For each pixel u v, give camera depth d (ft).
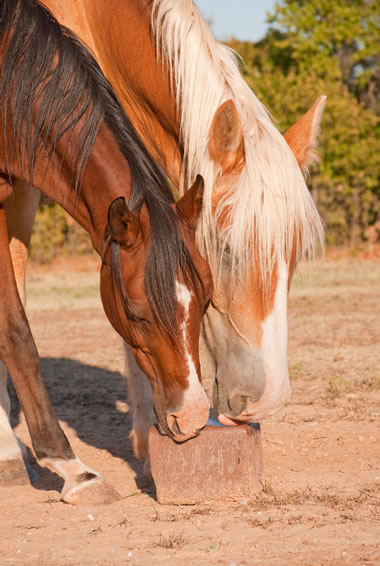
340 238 106.93
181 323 14.02
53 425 17.01
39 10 16.63
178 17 17.33
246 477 16.35
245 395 14.98
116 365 36.47
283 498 16.40
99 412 27.25
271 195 14.64
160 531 14.66
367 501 16.21
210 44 17.33
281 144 15.38
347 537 13.88
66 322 52.29
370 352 36.86
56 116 15.84
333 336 42.47
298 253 15.26
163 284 13.79
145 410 20.02
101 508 16.44
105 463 20.74
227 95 16.72
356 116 107.96
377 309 53.78
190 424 14.40
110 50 19.38
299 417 24.57
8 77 16.19
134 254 14.28
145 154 15.74
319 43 124.67
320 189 105.70
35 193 20.27
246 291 14.85
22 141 16.37
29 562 13.29
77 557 13.44
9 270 17.20
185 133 17.03
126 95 19.39
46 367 36.19
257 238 14.56
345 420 24.03
